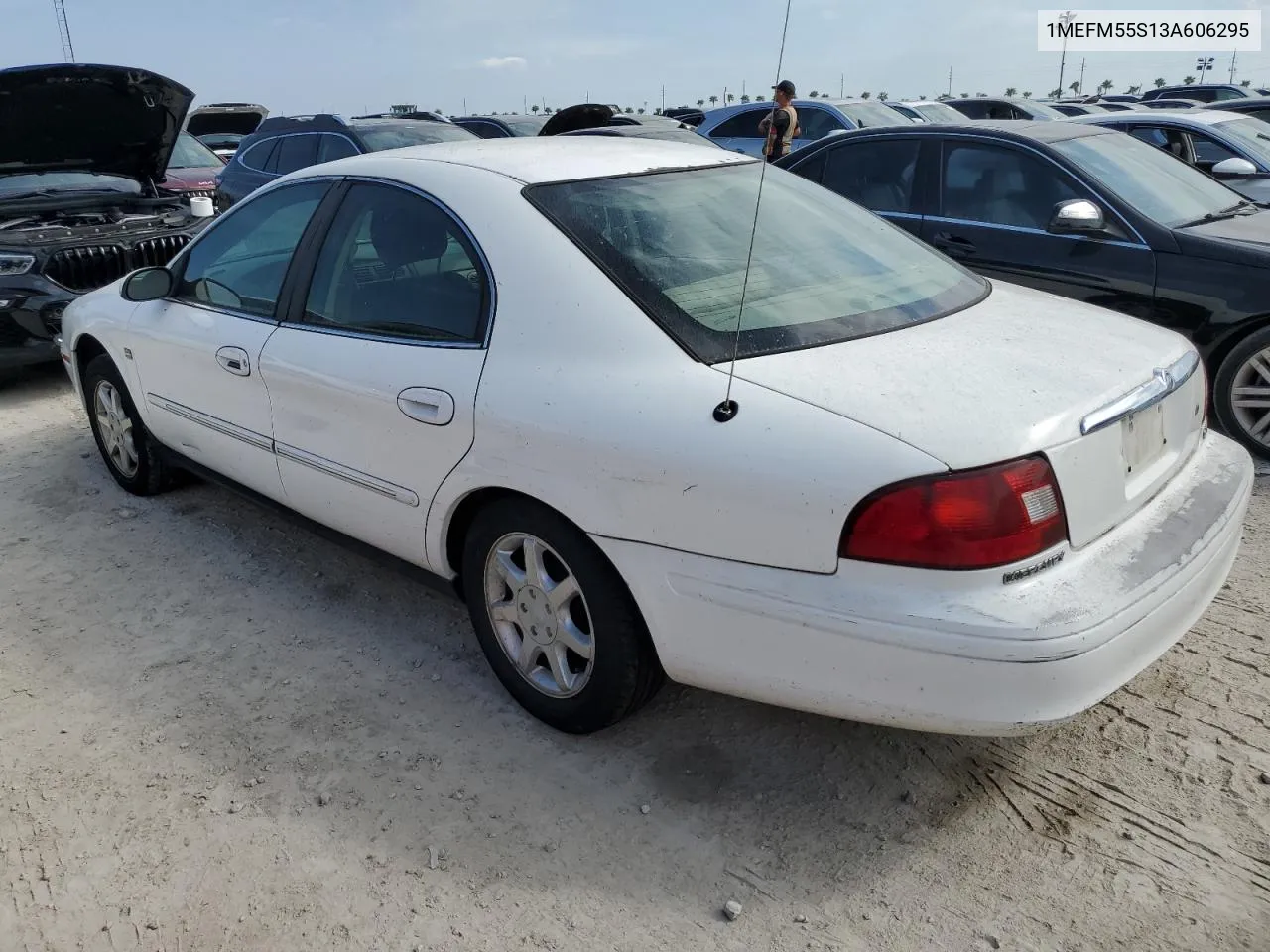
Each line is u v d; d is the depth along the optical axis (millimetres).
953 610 2080
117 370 4406
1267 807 2520
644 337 2516
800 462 2184
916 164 5793
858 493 2121
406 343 2961
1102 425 2256
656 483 2361
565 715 2848
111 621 3635
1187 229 4867
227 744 2926
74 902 2375
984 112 16781
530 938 2240
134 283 3965
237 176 10750
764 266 2828
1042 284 5180
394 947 2230
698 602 2367
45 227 6793
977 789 2641
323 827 2586
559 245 2719
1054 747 2785
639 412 2410
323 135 10219
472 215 2887
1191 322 4730
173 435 4168
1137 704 2939
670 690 3123
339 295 3252
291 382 3301
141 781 2775
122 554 4152
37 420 6016
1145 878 2332
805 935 2227
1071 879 2344
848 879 2377
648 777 2736
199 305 3877
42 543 4285
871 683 2195
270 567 4004
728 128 13164
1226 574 2664
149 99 6801
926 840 2480
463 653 3371
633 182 3066
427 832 2561
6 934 2295
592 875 2412
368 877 2424
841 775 2717
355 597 3758
